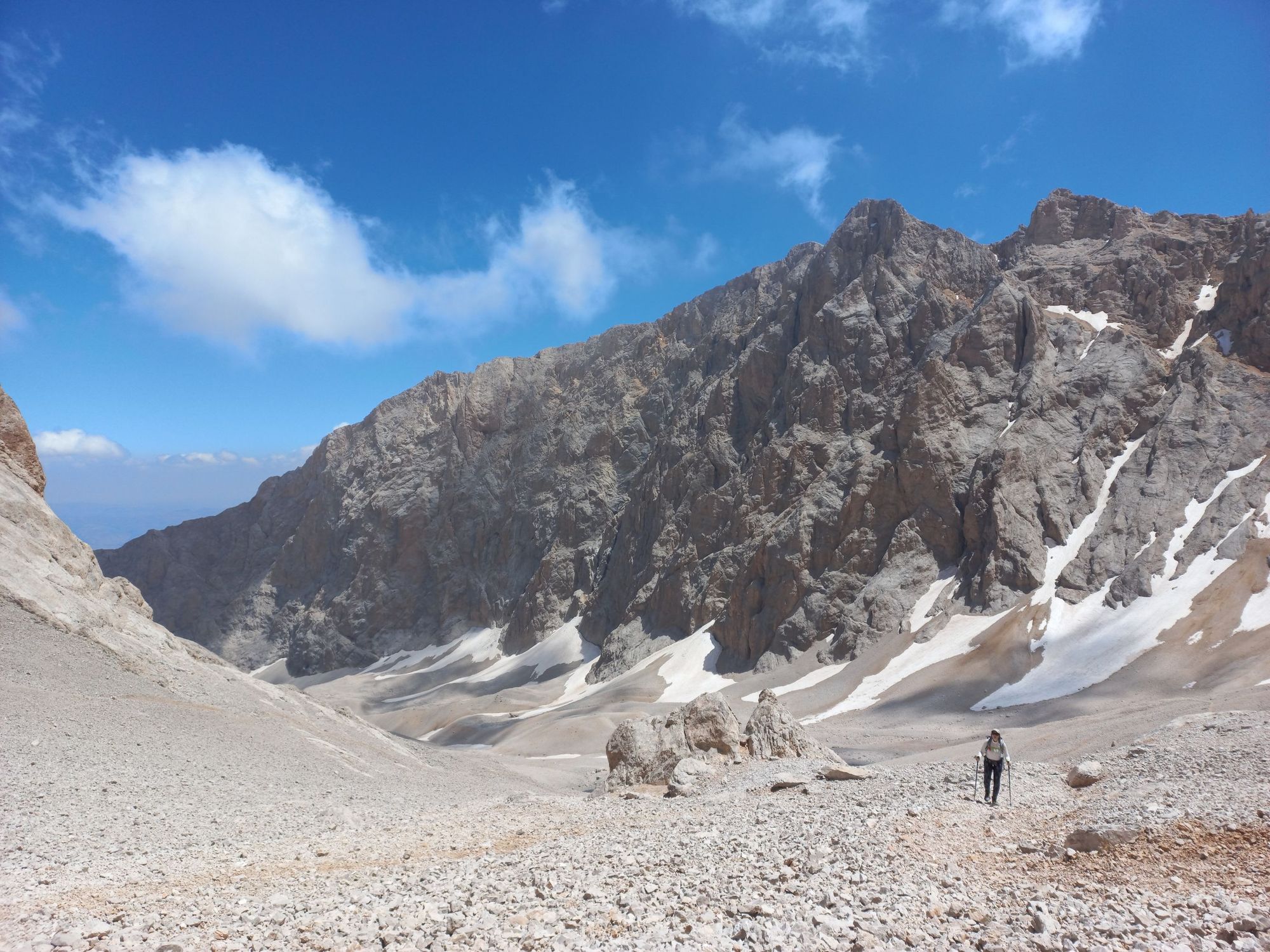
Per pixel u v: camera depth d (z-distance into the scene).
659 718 37.41
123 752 32.56
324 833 24.89
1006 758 20.70
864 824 18.12
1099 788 20.39
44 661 39.09
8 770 27.25
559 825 23.91
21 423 56.69
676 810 25.08
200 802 29.08
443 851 20.12
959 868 14.12
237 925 12.34
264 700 50.78
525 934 11.20
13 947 10.73
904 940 10.28
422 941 11.13
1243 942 9.10
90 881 17.09
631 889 13.59
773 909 11.55
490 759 74.88
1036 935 9.99
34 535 50.25
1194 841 13.30
